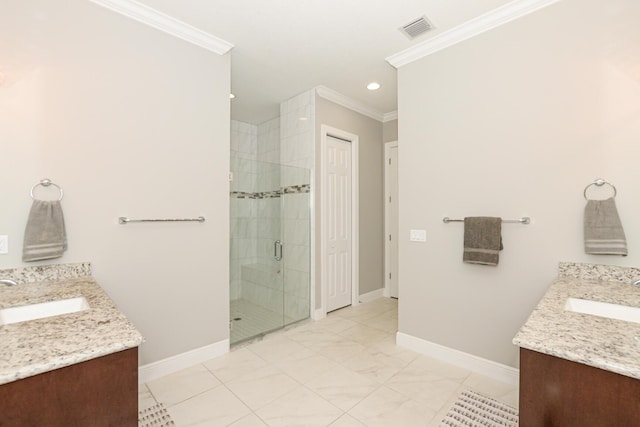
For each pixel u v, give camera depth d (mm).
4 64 1651
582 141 1854
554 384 909
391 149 4328
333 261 3719
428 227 2553
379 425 1704
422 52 2561
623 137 1726
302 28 2312
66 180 1832
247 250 3736
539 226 2014
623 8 1725
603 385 831
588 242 1789
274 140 4434
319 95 3496
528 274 2061
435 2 2025
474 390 2045
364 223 4117
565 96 1911
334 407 1861
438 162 2494
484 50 2242
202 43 2406
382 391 2029
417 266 2623
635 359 824
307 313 3492
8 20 1663
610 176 1765
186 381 2146
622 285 1667
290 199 3602
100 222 1957
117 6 1991
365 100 3809
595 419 841
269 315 3510
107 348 897
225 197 2570
